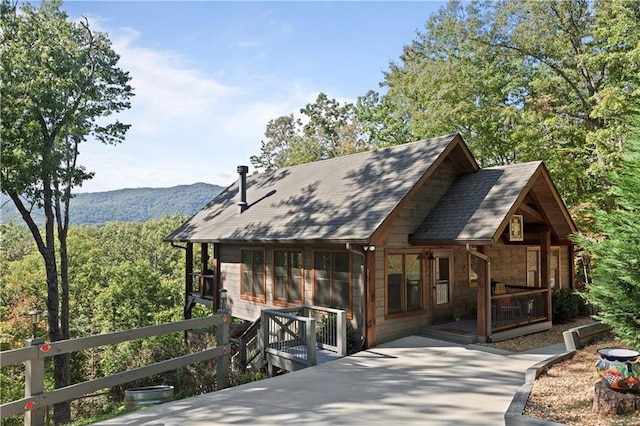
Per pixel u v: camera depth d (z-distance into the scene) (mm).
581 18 22281
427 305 13234
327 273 13250
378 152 15844
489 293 11742
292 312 12398
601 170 18672
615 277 6777
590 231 18844
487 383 8188
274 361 10672
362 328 11797
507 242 14562
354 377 8680
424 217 13266
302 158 41844
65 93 19094
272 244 15336
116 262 52500
